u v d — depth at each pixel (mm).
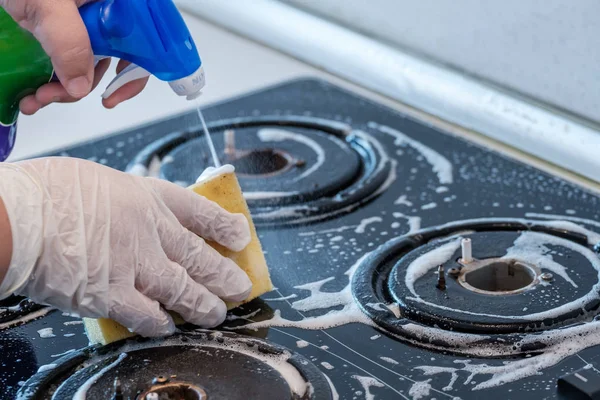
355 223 1419
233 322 1188
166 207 1150
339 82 1946
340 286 1258
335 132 1714
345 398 1028
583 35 1482
